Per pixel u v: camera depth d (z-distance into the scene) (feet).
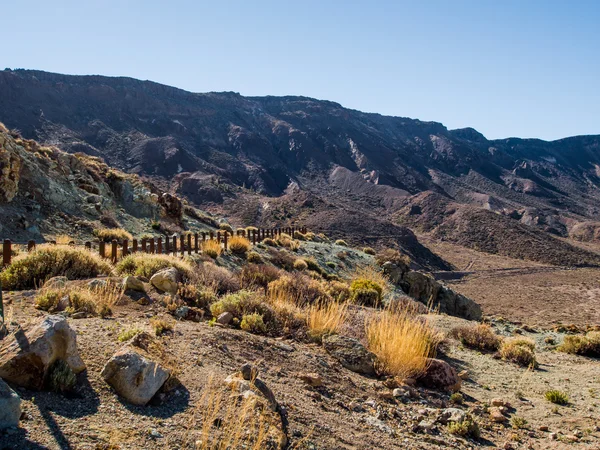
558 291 236.02
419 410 23.22
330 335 31.32
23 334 14.58
